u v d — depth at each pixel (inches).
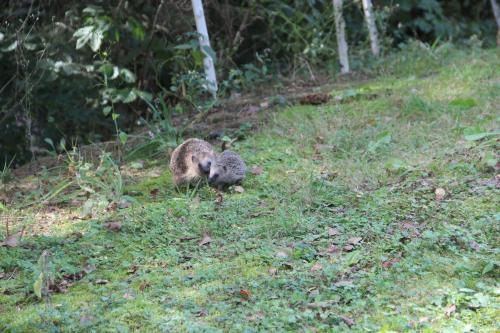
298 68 671.1
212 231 357.4
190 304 285.4
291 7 711.1
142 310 282.7
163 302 289.7
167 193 417.4
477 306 274.1
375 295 288.0
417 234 337.4
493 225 342.0
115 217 381.4
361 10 743.7
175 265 326.3
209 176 401.1
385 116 508.1
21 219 394.0
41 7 598.2
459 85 554.9
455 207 364.5
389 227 347.6
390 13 714.2
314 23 670.5
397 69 637.3
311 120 511.8
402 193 387.9
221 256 331.9
